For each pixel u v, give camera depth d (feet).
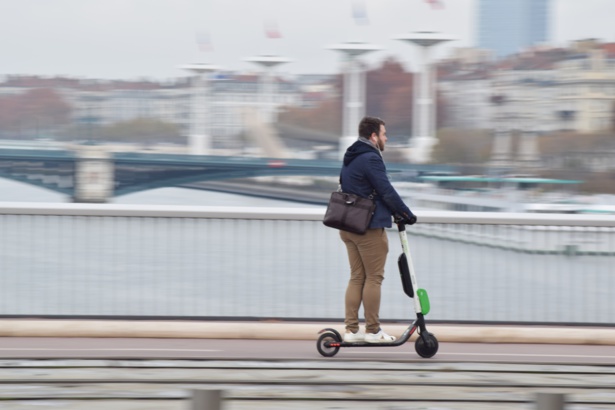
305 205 635.66
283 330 52.16
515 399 36.65
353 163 47.29
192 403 18.79
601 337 52.21
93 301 53.83
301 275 54.54
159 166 525.34
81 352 45.80
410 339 52.11
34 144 536.83
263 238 54.49
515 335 52.39
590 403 36.14
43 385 37.78
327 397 36.47
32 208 53.93
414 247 55.52
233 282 54.19
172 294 53.93
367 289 46.75
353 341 46.57
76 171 517.96
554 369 43.45
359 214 46.37
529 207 545.03
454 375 41.81
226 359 44.62
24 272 53.78
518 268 54.24
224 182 625.00
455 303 54.75
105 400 35.12
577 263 54.13
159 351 46.73
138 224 53.78
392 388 38.63
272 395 36.70
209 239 54.13
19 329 51.11
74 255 53.93
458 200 609.01
